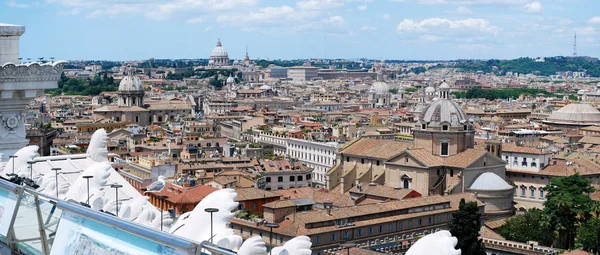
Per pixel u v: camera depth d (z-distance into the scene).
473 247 152.62
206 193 167.38
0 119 49.09
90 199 35.84
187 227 30.58
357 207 169.75
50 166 48.12
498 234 182.25
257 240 24.84
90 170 38.34
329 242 154.62
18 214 27.45
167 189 171.50
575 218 183.75
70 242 24.20
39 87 49.34
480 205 196.88
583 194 186.12
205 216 30.34
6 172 45.50
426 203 180.50
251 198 181.00
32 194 26.86
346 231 158.25
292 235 150.75
